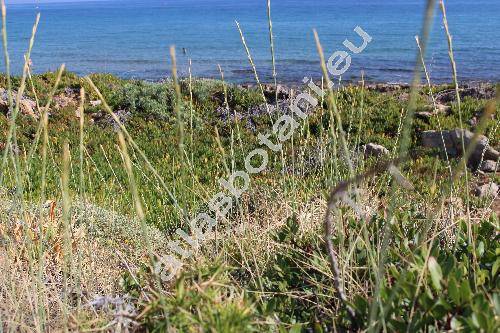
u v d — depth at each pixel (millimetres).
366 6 163875
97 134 11953
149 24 106375
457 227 2443
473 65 35250
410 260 1886
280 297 2148
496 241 2283
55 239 3408
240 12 148000
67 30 95000
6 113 13008
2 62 35656
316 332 1714
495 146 9438
